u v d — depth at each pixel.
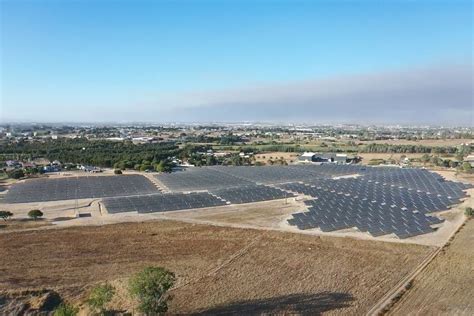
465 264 54.66
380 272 52.22
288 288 47.66
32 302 43.56
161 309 39.16
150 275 39.22
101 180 127.06
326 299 44.72
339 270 52.97
